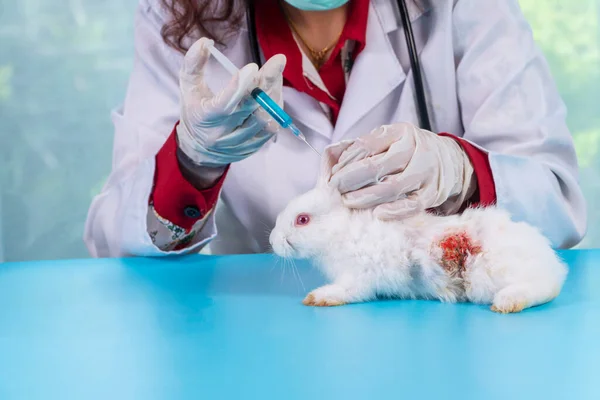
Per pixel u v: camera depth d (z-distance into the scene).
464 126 1.49
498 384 0.59
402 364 0.65
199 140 1.12
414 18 1.47
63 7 2.37
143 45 1.52
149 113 1.48
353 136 1.43
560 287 0.91
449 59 1.45
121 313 0.91
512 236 0.90
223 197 1.54
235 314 0.88
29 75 2.39
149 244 1.30
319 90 1.43
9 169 2.43
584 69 2.52
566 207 1.29
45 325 0.86
